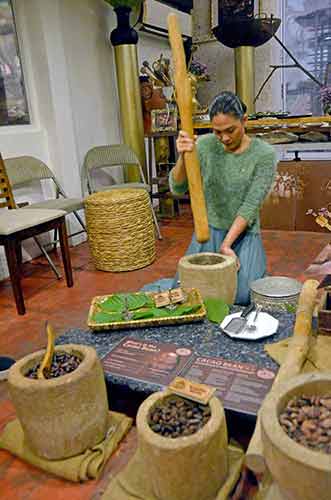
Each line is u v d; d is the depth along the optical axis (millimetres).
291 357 1263
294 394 933
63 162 3590
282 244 3461
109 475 1238
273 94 4988
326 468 733
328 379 947
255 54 4922
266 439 824
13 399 1187
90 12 3793
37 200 3518
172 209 4508
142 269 3111
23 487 1227
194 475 990
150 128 4246
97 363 1235
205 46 5199
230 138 1842
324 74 4816
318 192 3654
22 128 3398
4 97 3242
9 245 2336
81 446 1242
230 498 1072
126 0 3602
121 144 4016
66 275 2822
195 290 1707
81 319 2363
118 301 1734
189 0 4891
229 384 1285
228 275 1692
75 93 3701
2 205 2900
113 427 1353
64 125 3562
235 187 1979
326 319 1423
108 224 2977
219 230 2102
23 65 3387
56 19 3377
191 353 1452
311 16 4719
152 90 4129
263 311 1658
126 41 3801
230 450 1203
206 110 4133
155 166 4680
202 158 2020
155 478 1021
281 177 3746
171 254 3391
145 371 1381
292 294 1661
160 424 1029
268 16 4734
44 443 1217
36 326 2299
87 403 1204
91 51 3852
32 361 1271
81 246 3787
